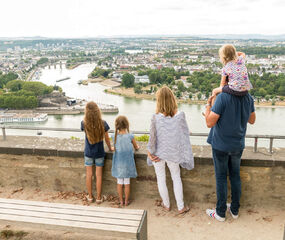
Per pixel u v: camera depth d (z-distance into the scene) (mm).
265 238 4055
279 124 69500
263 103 109875
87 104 4609
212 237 4105
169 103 4230
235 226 4301
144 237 3188
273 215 4535
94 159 4859
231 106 3814
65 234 3930
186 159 4391
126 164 4707
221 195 4281
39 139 5590
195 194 4875
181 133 4320
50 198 5164
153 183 4984
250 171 4598
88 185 4926
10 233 3994
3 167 5395
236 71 3744
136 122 75375
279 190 4598
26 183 5406
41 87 144750
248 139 34844
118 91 154500
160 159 4430
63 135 57312
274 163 4484
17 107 107812
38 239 3873
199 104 106875
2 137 5750
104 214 3254
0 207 3457
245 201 4738
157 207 4840
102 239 3791
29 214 3314
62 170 5219
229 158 4223
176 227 4340
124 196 5098
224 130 3941
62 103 116062
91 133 4582
